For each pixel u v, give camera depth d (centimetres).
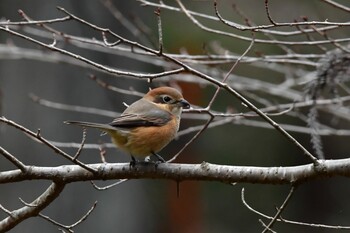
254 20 1678
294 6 1670
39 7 1439
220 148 1847
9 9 1434
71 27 1447
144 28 1270
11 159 732
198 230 1838
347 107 1203
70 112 1476
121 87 1517
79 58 702
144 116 873
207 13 1694
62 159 1459
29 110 1456
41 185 1460
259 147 1834
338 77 967
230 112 1227
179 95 912
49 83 1466
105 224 1538
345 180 1988
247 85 1127
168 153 1858
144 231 1619
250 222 1858
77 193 1512
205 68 1112
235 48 1662
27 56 1224
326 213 1967
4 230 762
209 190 1859
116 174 752
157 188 1820
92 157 1489
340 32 1445
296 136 1816
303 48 1534
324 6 1631
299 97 1130
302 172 708
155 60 1188
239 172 727
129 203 1577
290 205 1930
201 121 1833
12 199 1454
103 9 1477
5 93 1451
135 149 873
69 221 1500
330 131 1102
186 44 1683
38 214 756
